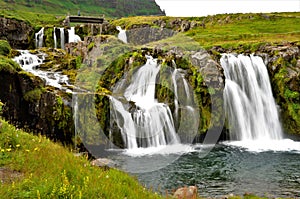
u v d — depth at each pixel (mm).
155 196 8875
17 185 6527
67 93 21234
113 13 158625
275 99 27781
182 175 16047
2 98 19984
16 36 51625
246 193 14000
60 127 19891
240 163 18500
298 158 19703
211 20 56625
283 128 26953
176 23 53000
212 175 16328
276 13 61312
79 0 161625
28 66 29125
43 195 6223
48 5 139875
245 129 25922
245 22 55219
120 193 7422
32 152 8805
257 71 28359
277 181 15766
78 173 7734
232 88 26328
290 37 38656
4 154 8336
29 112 20938
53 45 51500
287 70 27594
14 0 127875
